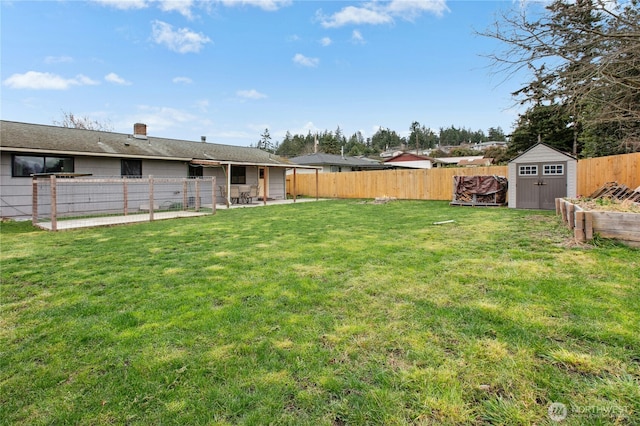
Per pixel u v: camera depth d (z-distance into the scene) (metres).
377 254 4.85
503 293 3.18
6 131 10.66
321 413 1.69
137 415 1.70
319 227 7.64
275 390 1.87
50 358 2.23
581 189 11.17
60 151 10.56
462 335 2.41
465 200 12.77
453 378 1.92
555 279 3.53
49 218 10.15
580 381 1.86
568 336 2.34
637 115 6.36
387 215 9.81
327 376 1.97
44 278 3.97
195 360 2.18
